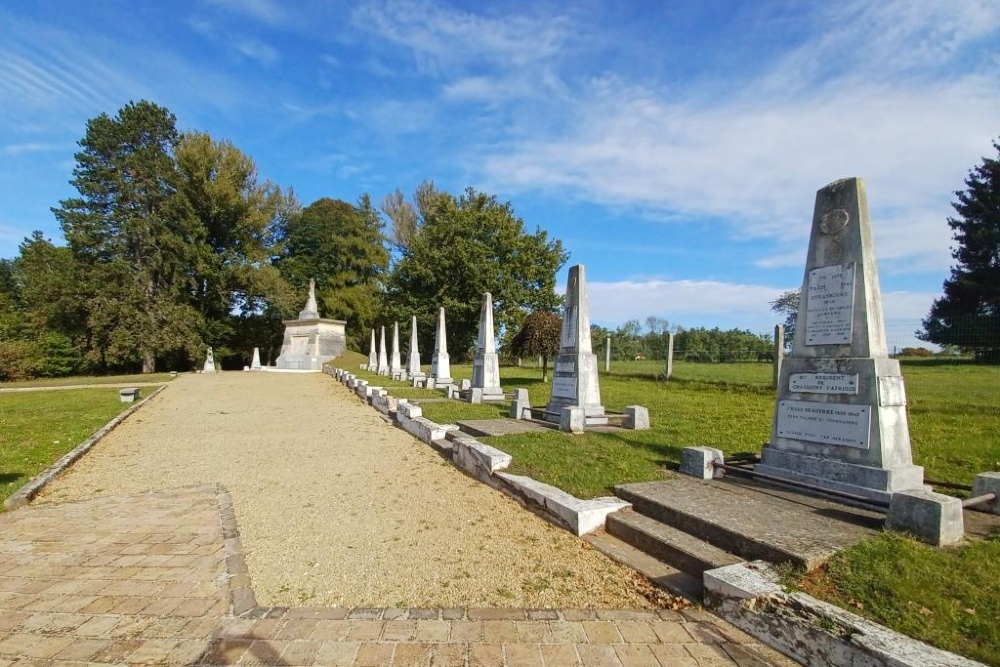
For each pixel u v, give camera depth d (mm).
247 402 18406
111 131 42719
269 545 5332
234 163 46344
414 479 7824
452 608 3996
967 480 6398
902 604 3445
